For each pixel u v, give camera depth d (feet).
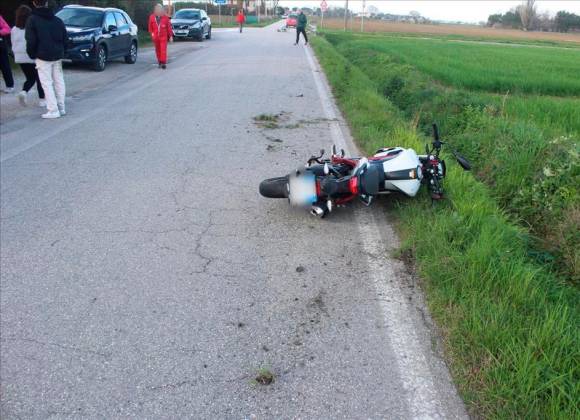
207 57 70.59
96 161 23.72
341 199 17.21
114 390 9.80
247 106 36.78
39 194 19.58
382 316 12.06
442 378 10.05
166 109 35.37
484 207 16.76
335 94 42.60
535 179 19.77
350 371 10.24
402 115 34.45
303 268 14.23
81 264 14.40
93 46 52.54
